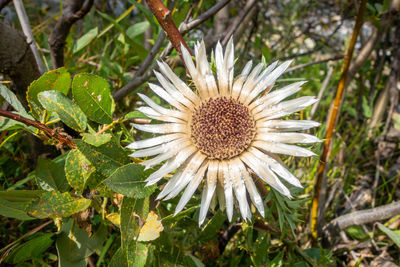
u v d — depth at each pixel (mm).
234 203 208
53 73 211
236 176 202
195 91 223
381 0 414
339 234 351
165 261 234
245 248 259
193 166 205
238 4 453
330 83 486
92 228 274
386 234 316
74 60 402
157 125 211
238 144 206
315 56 561
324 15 598
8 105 278
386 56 500
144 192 200
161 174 196
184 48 214
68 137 210
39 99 203
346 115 470
